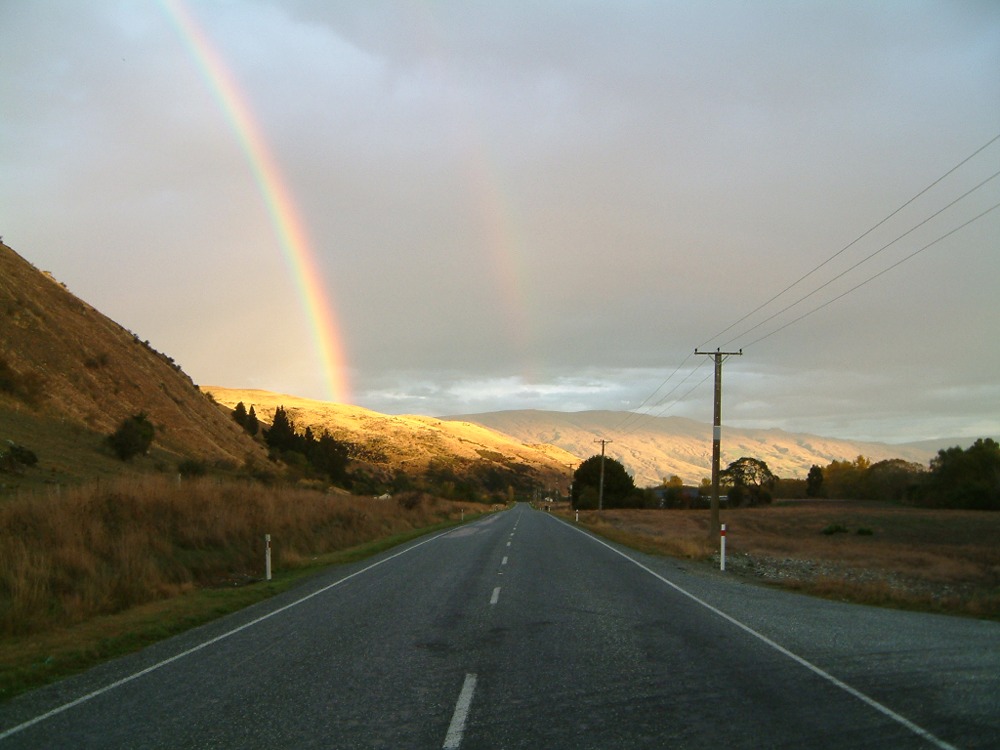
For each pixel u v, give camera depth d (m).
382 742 5.92
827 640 10.35
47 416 43.09
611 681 7.90
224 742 5.98
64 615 12.14
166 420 59.56
